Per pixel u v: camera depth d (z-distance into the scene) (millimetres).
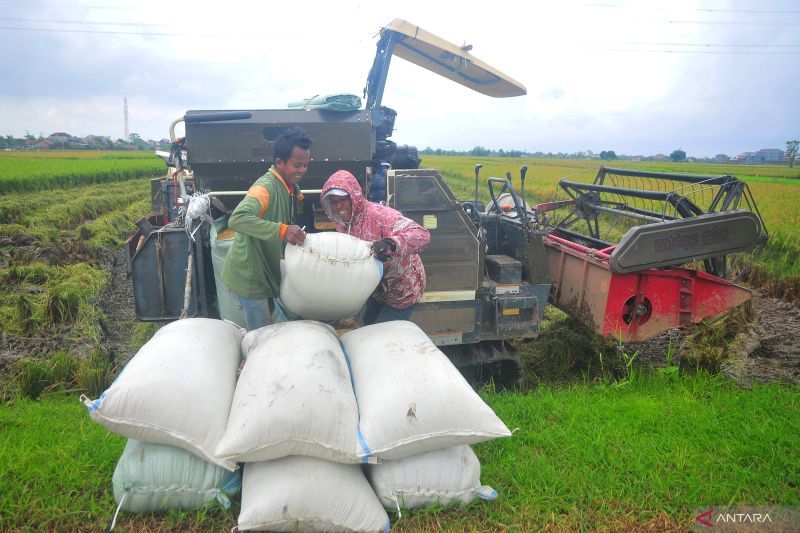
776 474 3438
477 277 4902
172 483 2908
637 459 3584
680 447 3771
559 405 4488
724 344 5949
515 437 3949
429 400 2943
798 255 10828
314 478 2801
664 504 3201
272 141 4938
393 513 3102
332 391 2896
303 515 2766
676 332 6984
